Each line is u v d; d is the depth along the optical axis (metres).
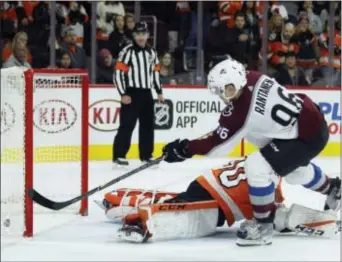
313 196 11.84
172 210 8.45
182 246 8.14
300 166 8.29
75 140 10.73
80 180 11.06
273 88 8.03
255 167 8.00
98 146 17.89
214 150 8.10
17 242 8.30
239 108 7.91
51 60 19.91
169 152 8.30
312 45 21.53
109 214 9.45
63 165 10.91
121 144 16.16
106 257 7.55
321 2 21.80
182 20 21.23
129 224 8.29
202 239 8.58
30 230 8.58
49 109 10.55
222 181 8.62
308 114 8.09
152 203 9.09
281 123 7.99
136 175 14.95
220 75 7.84
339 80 21.78
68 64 20.08
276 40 21.19
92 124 17.78
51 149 10.75
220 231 9.08
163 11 21.31
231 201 8.61
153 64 16.27
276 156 8.02
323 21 21.72
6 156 9.50
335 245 8.22
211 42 21.06
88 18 20.36
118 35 20.33
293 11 21.95
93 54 20.22
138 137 17.36
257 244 8.14
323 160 18.28
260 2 21.27
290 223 8.70
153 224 8.33
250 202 8.44
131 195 9.43
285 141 8.12
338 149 19.52
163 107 18.33
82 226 9.35
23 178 9.19
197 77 21.03
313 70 21.64
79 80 10.48
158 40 21.28
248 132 8.08
